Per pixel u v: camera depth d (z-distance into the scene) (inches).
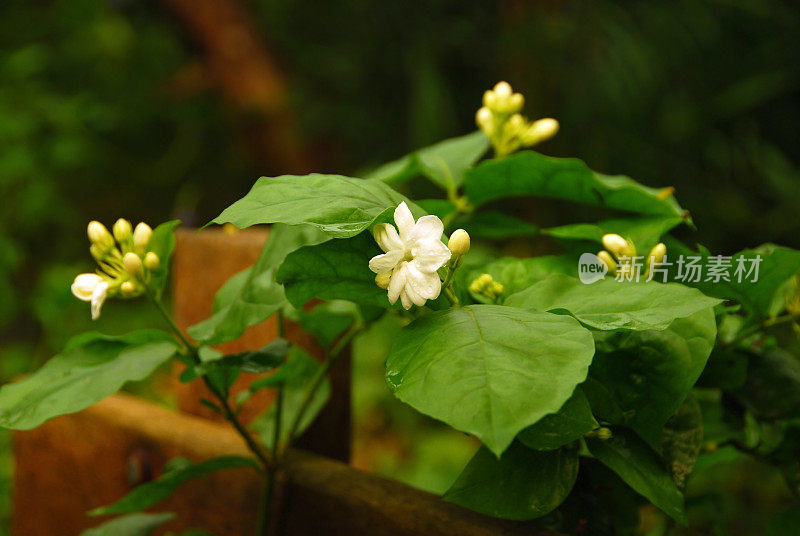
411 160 27.5
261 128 105.5
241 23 104.2
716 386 24.8
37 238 107.9
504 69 91.7
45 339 77.5
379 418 77.9
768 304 24.0
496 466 22.1
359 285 22.5
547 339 20.6
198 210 121.3
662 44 89.0
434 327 21.3
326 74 103.2
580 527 23.4
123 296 23.9
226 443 28.1
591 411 21.9
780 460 25.1
